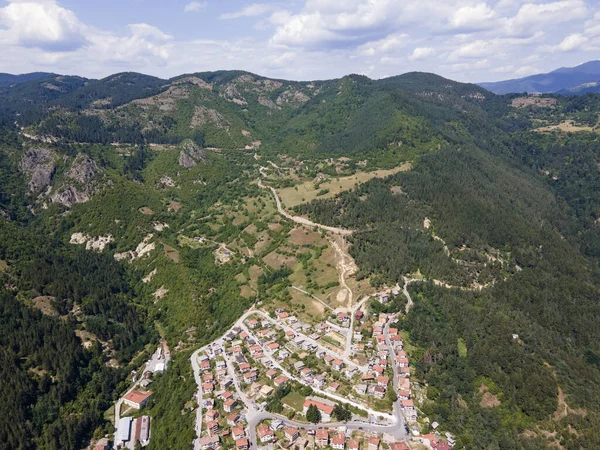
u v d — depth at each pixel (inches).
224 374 7332.7
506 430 6491.1
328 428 6018.7
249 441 5871.1
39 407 7116.1
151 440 6530.5
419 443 5807.1
